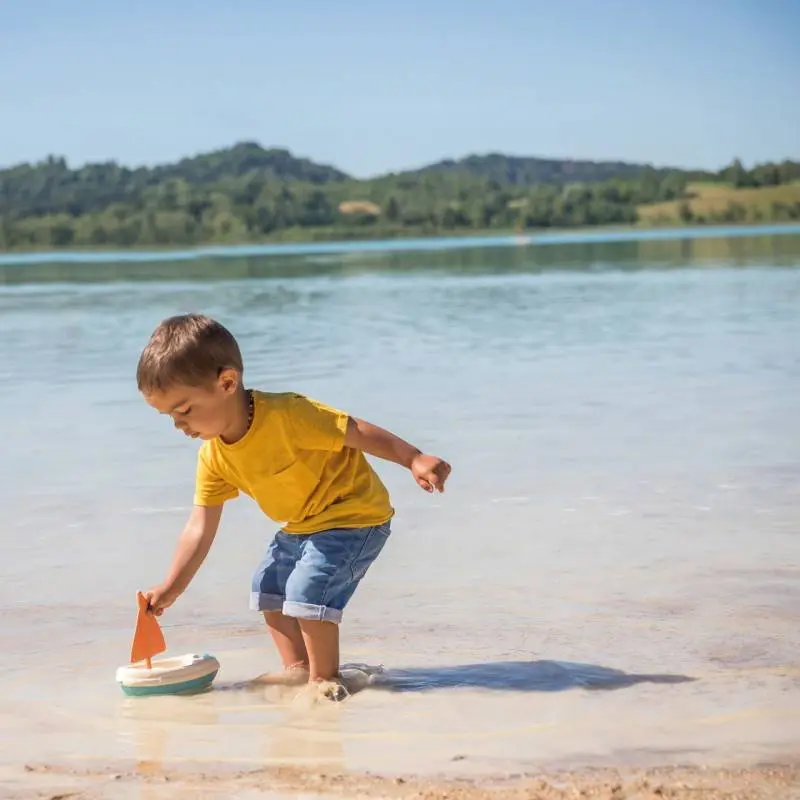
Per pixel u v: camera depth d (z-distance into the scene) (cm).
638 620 339
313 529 324
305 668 316
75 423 655
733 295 1351
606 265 2000
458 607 356
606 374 779
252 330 1097
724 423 608
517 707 280
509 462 534
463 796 224
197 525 334
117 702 291
